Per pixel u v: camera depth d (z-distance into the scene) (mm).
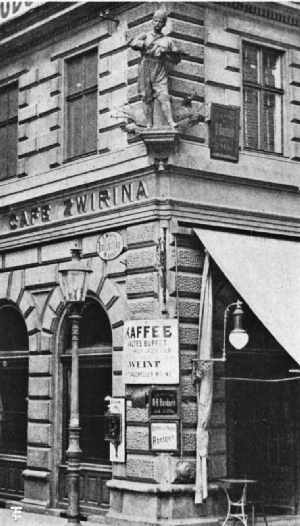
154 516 18516
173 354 18844
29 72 23812
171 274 19141
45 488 21969
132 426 19344
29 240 23016
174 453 18703
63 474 21844
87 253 21234
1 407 24062
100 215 20828
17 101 24422
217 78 20594
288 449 21016
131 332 19359
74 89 22531
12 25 23766
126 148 20406
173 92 19672
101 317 21359
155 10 20016
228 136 20422
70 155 22453
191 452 18859
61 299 22078
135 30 20531
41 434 22188
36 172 23219
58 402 22141
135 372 19219
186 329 19141
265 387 20734
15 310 24031
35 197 22734
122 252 20219
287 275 19641
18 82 24297
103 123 21203
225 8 20828
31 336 22844
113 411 19734
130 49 20641
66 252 21922
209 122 20156
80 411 21609
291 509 20859
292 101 21984
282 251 20156
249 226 20531
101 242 20781
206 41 20469
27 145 23578
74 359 17625
